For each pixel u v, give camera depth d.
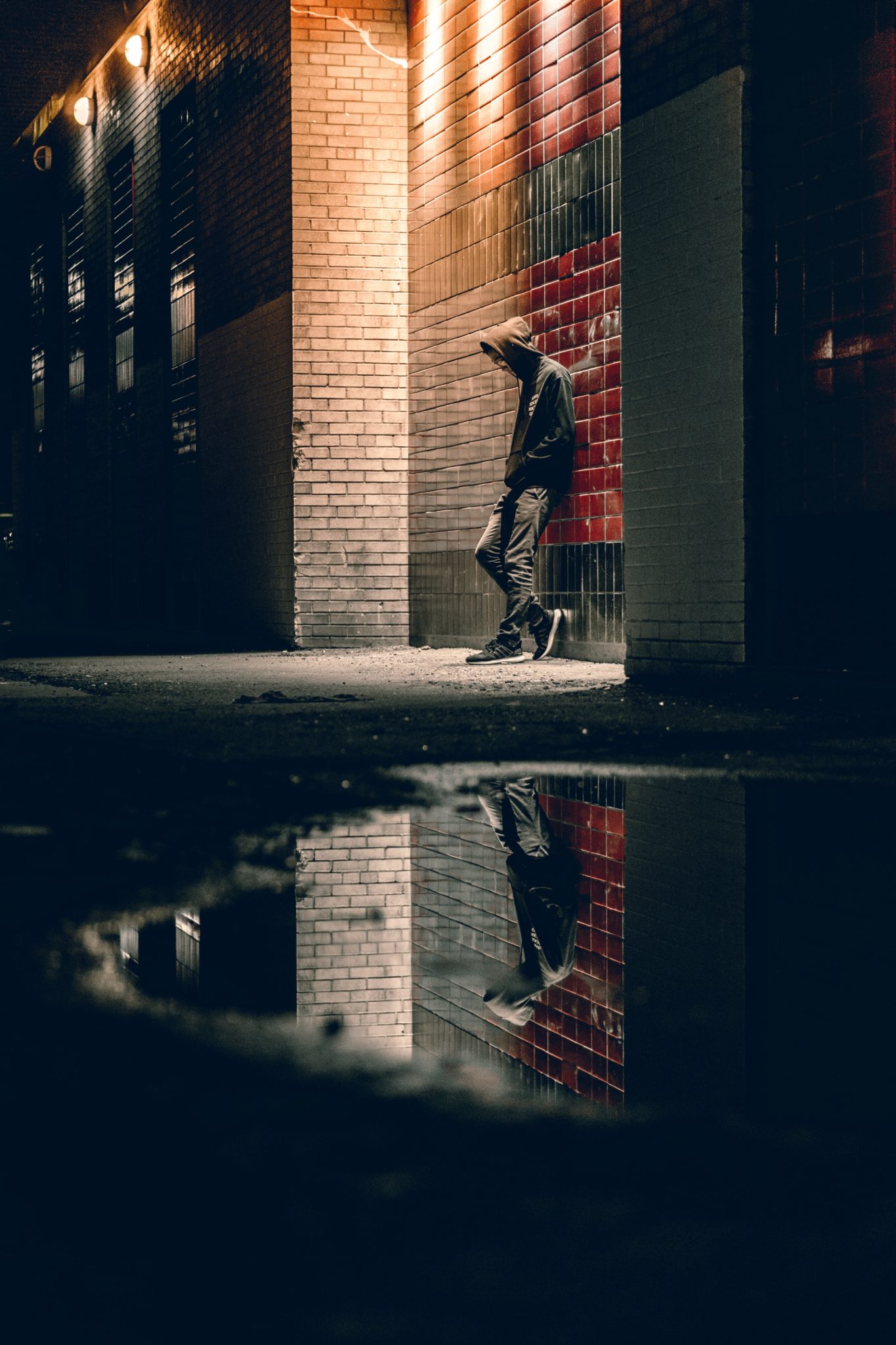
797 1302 0.88
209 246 16.77
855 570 7.17
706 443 8.10
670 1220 1.01
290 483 14.02
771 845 2.93
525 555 10.31
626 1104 1.28
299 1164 1.12
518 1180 1.08
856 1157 1.14
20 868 2.68
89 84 23.03
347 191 13.75
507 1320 0.86
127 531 21.94
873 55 6.92
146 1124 1.22
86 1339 0.84
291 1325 0.85
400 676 9.27
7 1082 1.35
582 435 10.41
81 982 1.77
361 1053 1.46
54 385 26.92
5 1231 1.00
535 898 2.41
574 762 4.41
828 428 7.32
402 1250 0.95
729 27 7.76
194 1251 0.96
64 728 5.80
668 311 8.44
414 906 2.34
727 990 1.79
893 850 2.87
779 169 7.61
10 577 19.84
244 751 4.84
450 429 12.94
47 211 26.77
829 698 6.97
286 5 13.71
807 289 7.44
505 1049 1.48
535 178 11.12
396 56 13.72
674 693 7.51
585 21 10.31
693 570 8.27
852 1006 1.70
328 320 13.83
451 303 12.80
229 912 2.28
